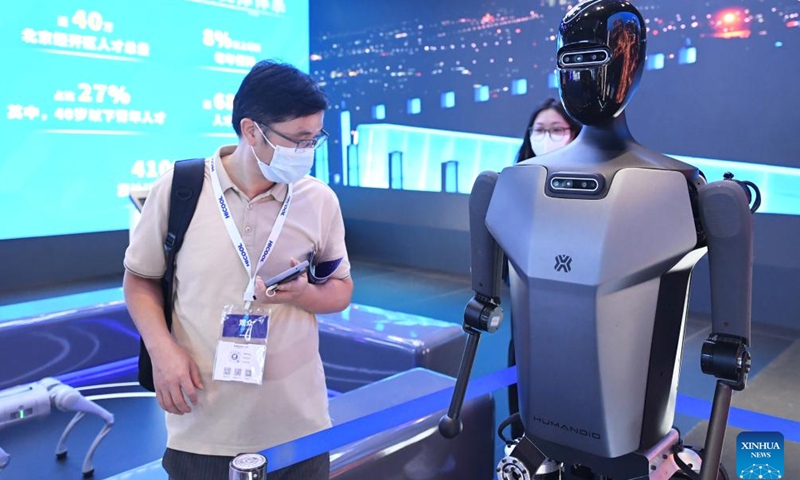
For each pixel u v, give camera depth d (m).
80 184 5.69
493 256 0.98
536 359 0.87
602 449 0.84
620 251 0.78
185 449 1.17
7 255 5.34
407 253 7.16
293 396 1.20
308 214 1.24
